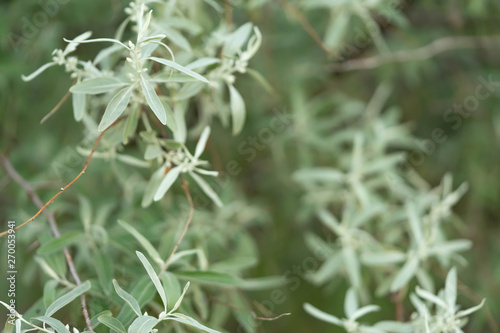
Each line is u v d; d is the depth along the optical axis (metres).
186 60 1.16
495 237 1.75
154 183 1.15
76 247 1.32
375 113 1.69
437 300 1.17
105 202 1.39
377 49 1.72
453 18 1.66
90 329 1.03
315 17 1.66
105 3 1.42
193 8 1.29
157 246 1.30
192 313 1.15
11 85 1.44
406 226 1.46
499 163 1.76
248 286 1.23
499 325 1.62
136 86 1.05
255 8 1.48
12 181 1.46
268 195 1.75
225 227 1.46
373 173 1.61
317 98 1.80
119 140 1.13
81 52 1.45
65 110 1.46
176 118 1.14
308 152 1.66
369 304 1.60
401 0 1.62
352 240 1.38
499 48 1.73
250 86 1.64
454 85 1.80
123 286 1.16
